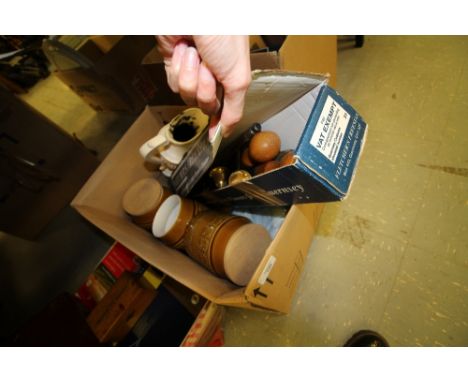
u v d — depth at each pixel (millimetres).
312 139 403
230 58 302
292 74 407
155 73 791
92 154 1312
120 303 805
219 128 379
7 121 995
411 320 697
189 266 595
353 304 759
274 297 609
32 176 1131
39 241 1262
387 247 786
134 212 649
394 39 1135
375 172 897
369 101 1035
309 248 859
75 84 1396
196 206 657
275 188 487
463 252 721
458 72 970
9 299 1176
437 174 832
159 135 597
